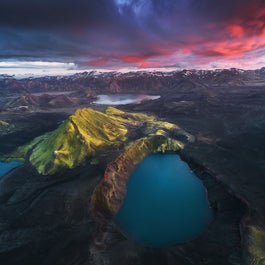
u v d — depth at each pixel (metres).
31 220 157.75
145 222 160.62
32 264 126.06
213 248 135.00
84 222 154.00
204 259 127.75
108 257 128.88
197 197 188.38
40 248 135.50
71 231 147.00
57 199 177.25
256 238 136.88
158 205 180.25
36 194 189.62
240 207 165.38
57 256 129.75
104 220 159.88
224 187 190.88
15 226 153.25
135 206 180.00
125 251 133.12
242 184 191.38
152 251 134.00
